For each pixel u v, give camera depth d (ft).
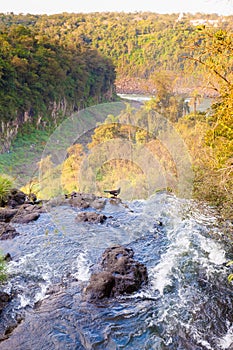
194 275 12.51
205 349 8.98
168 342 9.23
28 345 9.06
